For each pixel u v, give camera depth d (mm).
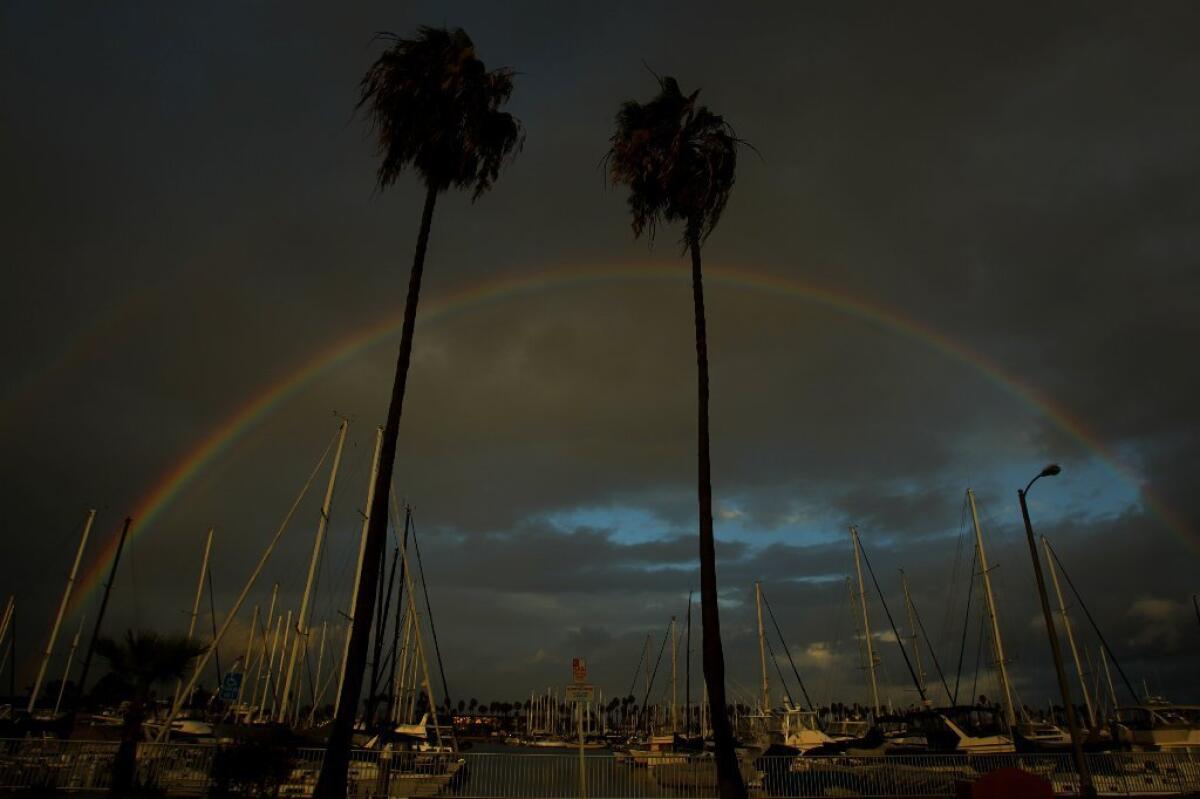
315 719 56281
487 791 24703
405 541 54219
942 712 43844
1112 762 28438
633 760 26625
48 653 57938
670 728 103750
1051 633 26594
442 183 23719
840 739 52531
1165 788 28203
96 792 22250
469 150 22969
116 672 20672
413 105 22594
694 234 25047
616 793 25797
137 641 20625
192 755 23453
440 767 24938
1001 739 41219
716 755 18984
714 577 20469
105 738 37219
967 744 41094
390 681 51250
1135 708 44500
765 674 71688
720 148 25000
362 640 17797
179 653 20969
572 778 25578
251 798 20766
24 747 22656
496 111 23547
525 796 24875
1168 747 38125
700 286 24547
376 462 50125
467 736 153500
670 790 26281
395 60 22875
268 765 21344
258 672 62312
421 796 24141
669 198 25797
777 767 27062
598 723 153125
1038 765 28016
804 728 59625
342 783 16703
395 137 22828
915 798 26047
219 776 20891
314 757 23938
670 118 25609
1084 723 67250
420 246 22438
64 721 37344
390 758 24688
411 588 53406
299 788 22859
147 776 22156
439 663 61344
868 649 69250
